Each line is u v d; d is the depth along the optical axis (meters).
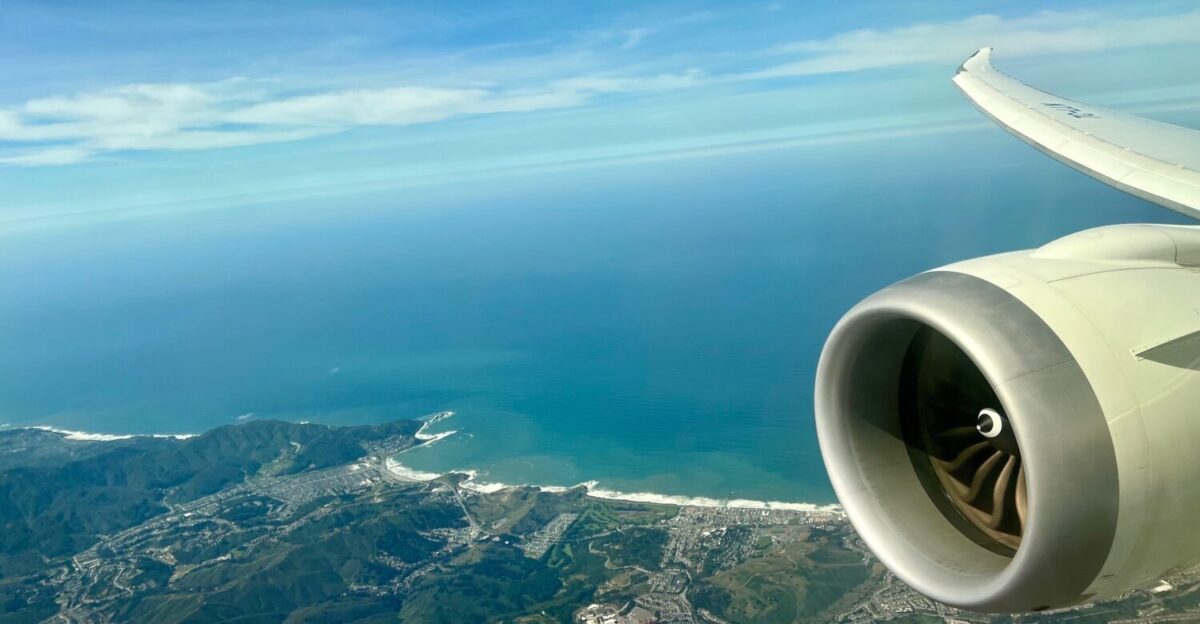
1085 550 4.90
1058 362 4.96
